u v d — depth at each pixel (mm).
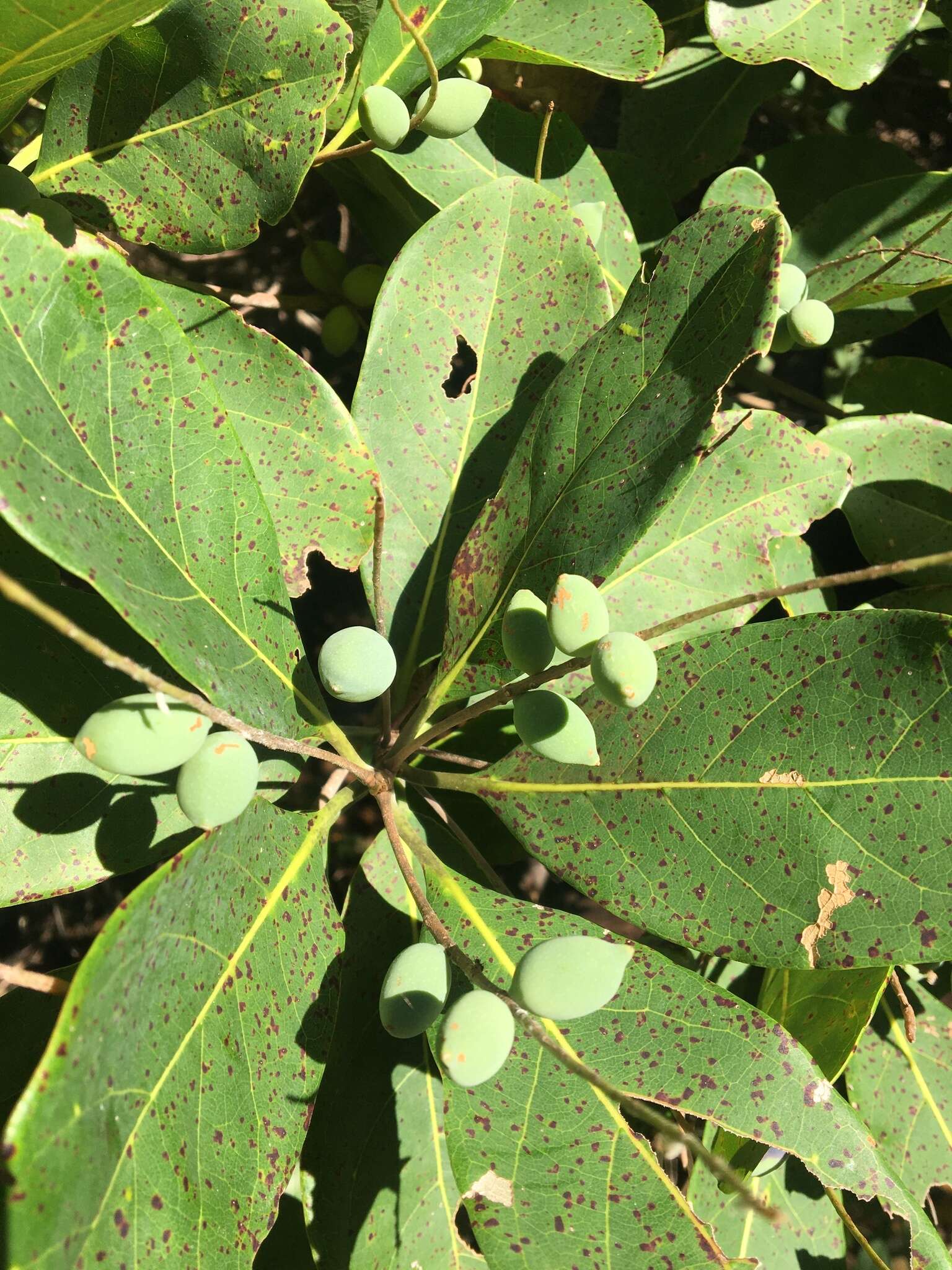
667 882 252
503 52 313
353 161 333
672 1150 314
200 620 227
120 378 217
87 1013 176
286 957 232
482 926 254
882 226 359
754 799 247
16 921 406
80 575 188
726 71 383
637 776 256
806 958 240
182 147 266
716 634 251
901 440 346
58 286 205
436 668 289
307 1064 231
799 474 314
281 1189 219
